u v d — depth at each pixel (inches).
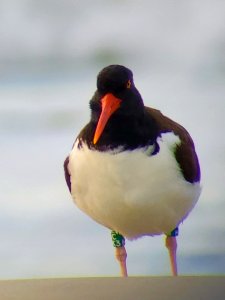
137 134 188.4
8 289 185.6
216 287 185.5
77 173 189.8
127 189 189.0
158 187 189.0
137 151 188.4
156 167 188.7
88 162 189.2
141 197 189.0
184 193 189.8
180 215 190.9
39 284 186.4
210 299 184.1
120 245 192.9
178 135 190.1
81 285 186.2
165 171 188.9
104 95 188.7
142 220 190.5
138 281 186.5
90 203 190.5
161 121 190.1
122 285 186.1
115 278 187.2
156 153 188.7
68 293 185.0
